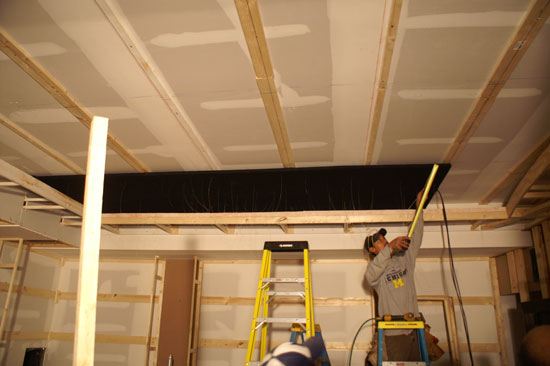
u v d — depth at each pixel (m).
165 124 3.17
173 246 4.87
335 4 2.04
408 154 3.53
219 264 5.40
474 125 3.05
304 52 2.37
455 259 5.03
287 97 2.79
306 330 3.22
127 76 2.63
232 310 5.20
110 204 4.59
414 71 2.52
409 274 3.08
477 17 2.12
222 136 3.33
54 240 4.63
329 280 5.09
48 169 3.93
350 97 2.79
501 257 4.89
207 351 5.09
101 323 5.38
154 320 5.32
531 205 4.33
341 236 4.66
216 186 4.11
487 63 2.44
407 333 2.85
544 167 3.32
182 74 2.59
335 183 3.98
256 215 4.18
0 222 3.74
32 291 5.12
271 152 3.58
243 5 2.01
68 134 3.31
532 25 2.13
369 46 2.32
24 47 2.39
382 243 3.53
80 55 2.45
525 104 2.84
